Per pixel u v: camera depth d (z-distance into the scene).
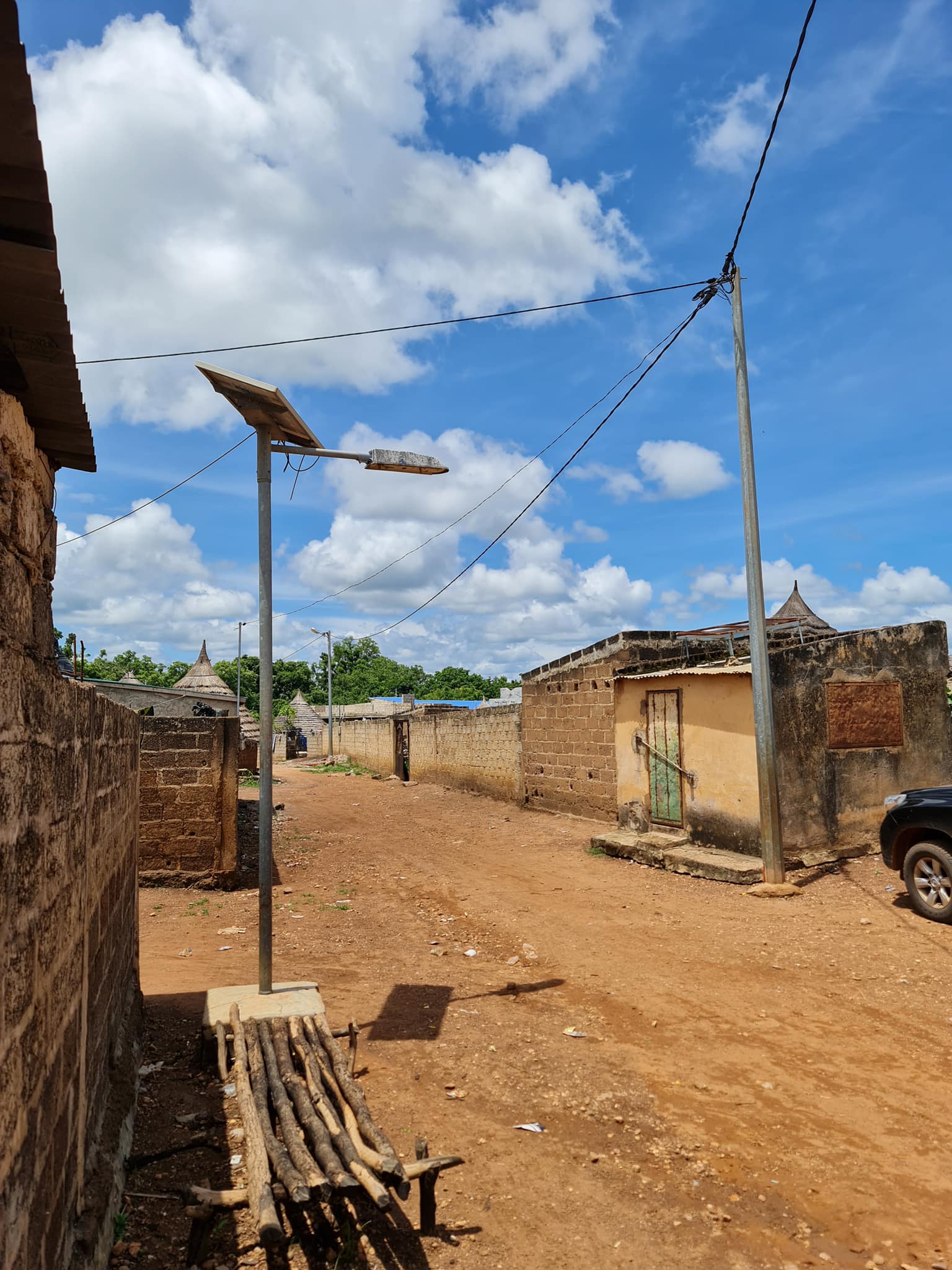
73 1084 3.16
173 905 10.40
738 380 10.70
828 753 11.40
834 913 8.98
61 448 3.36
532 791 19.05
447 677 68.88
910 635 12.20
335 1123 3.79
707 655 14.62
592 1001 6.73
